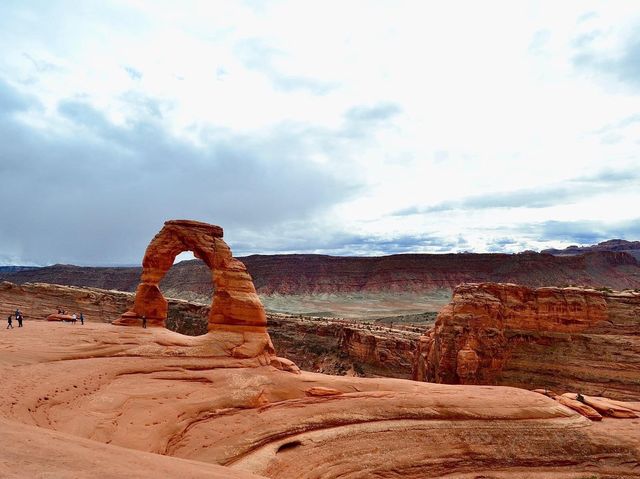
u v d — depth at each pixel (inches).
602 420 1264.8
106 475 381.1
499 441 1100.5
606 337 2155.5
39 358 949.8
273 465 860.6
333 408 1089.4
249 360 1221.7
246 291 1334.9
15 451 385.7
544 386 2052.2
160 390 967.0
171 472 477.7
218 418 961.5
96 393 867.4
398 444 1029.8
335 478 903.1
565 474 1056.2
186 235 1360.7
